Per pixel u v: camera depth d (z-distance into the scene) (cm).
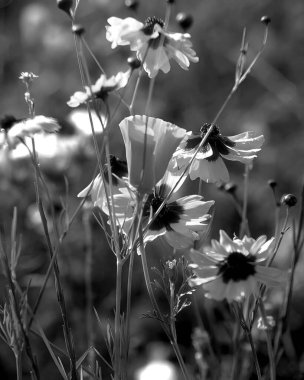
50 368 103
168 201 68
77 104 65
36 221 112
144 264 67
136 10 76
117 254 67
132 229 66
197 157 68
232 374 78
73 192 119
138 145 65
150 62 66
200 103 167
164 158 65
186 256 72
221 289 63
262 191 142
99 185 69
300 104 163
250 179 146
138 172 65
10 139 66
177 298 69
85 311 109
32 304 110
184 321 111
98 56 171
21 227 117
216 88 171
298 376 89
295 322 114
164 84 166
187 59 67
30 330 69
